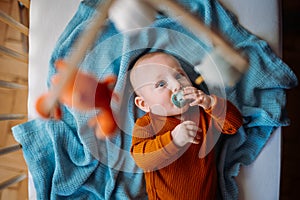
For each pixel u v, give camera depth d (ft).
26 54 3.42
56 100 2.88
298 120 3.62
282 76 2.90
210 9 2.93
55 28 3.05
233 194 2.94
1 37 3.59
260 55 2.92
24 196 3.55
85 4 2.94
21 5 3.54
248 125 2.97
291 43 3.66
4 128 3.60
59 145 2.89
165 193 2.76
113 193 2.97
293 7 3.60
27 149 2.91
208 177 2.77
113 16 2.88
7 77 3.59
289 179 3.59
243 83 2.96
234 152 3.00
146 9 2.89
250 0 2.96
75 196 2.96
